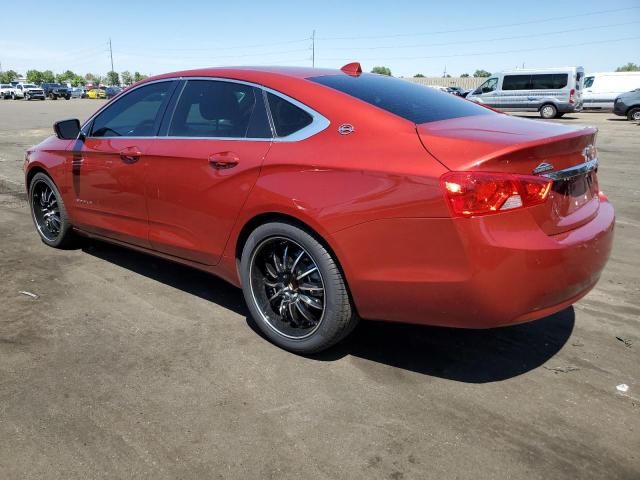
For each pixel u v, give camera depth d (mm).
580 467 2230
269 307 3234
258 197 3021
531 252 2418
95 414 2547
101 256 4793
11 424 2465
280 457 2283
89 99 62125
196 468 2215
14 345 3180
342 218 2691
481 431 2455
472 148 2477
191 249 3557
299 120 3041
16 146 13320
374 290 2695
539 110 25375
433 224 2453
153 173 3670
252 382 2834
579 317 3652
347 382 2848
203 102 3539
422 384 2836
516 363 3057
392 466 2232
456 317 2555
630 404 2668
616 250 5129
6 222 5953
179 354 3107
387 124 2783
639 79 27953
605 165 10289
